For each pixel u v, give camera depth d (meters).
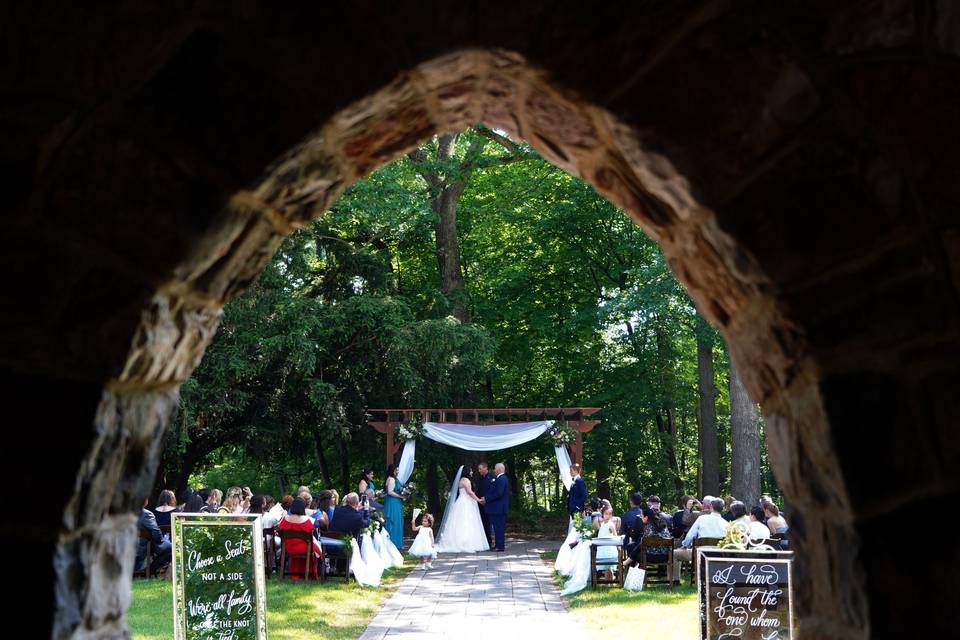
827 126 2.36
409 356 21.86
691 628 9.91
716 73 2.38
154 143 2.40
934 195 2.32
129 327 2.40
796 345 2.40
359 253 22.73
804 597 2.71
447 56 2.41
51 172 2.39
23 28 2.40
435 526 26.08
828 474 2.42
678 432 32.22
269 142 2.40
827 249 2.35
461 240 29.19
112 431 2.51
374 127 2.63
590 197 26.20
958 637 2.24
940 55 2.35
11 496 2.37
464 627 10.46
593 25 2.39
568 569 14.84
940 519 2.28
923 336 2.31
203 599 7.38
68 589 2.43
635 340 27.86
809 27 2.35
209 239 2.44
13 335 2.38
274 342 19.05
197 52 2.40
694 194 2.42
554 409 21.09
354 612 11.41
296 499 13.97
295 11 2.39
